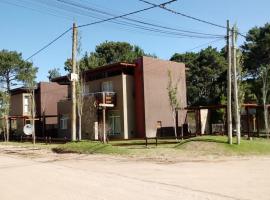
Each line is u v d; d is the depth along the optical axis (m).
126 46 74.25
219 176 14.51
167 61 42.41
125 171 16.39
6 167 19.03
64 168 17.91
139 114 40.19
